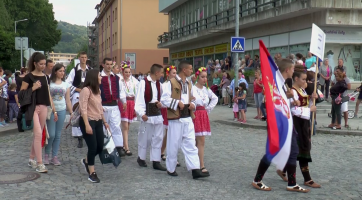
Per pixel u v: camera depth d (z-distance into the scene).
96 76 7.03
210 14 32.69
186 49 38.56
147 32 50.84
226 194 6.29
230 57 25.89
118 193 6.34
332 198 6.08
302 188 6.44
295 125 6.59
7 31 46.16
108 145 7.19
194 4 36.00
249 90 22.42
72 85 10.20
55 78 8.14
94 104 7.03
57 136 8.23
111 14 57.09
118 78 9.32
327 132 12.39
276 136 5.99
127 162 8.73
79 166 8.23
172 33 41.16
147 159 9.10
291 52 22.39
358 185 6.79
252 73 22.39
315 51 7.65
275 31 23.73
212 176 7.44
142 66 50.84
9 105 15.08
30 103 7.50
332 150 9.86
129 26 50.50
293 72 6.57
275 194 6.29
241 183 6.95
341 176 7.39
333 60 20.70
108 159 7.21
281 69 6.41
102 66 9.76
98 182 6.99
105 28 65.00
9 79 17.42
